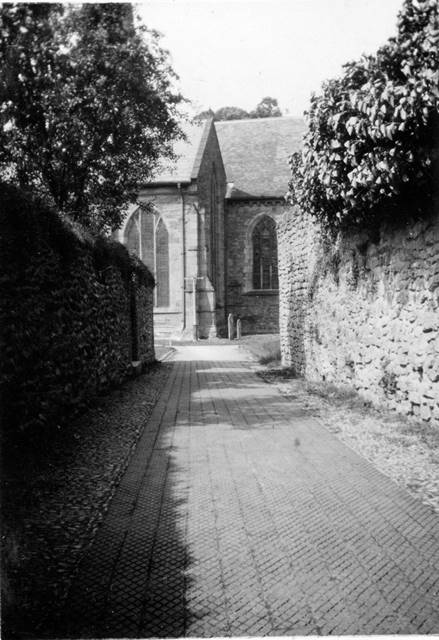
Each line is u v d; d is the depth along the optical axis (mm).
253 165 38938
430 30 5379
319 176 7398
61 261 6773
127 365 12234
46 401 5984
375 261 7746
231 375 13242
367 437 6125
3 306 4848
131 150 11617
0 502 3938
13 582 2951
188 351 22422
